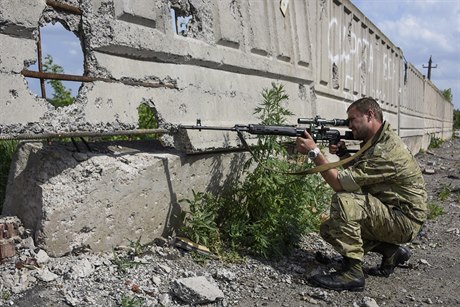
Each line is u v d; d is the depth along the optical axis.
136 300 3.42
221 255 4.50
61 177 3.77
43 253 3.63
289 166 5.32
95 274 3.66
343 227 4.17
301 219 5.10
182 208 4.70
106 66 3.99
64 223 3.72
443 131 33.78
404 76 18.16
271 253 4.73
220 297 3.69
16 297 3.26
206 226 4.49
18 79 3.37
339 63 9.85
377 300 4.07
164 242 4.46
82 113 3.77
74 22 3.78
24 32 3.40
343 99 10.33
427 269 4.96
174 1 4.77
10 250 3.59
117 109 4.06
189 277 3.82
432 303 4.10
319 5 8.50
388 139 4.28
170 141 4.67
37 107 3.48
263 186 4.86
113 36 4.00
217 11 5.38
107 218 3.99
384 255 4.59
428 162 16.55
